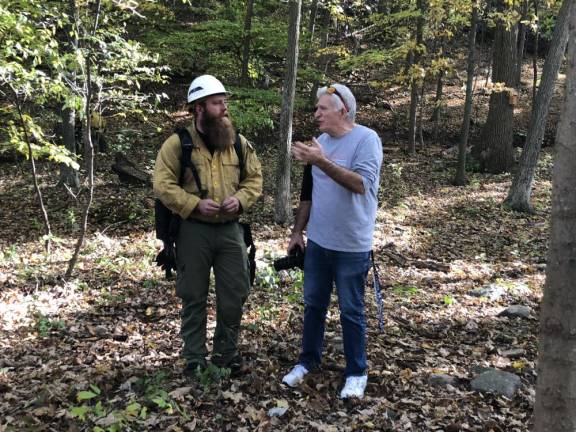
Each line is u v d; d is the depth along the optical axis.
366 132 3.41
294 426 3.22
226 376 3.67
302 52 14.85
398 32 14.85
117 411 3.18
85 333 4.93
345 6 22.47
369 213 3.45
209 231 3.52
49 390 3.51
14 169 13.66
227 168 3.55
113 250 8.30
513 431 3.28
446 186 13.77
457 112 19.89
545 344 1.82
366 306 5.82
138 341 4.68
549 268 1.80
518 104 20.23
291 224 9.97
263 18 14.70
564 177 1.73
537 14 14.68
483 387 3.81
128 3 7.60
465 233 10.07
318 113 3.46
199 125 3.49
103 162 14.05
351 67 14.59
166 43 13.39
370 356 4.30
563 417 1.80
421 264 7.92
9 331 4.96
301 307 5.59
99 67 7.42
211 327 4.97
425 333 5.10
